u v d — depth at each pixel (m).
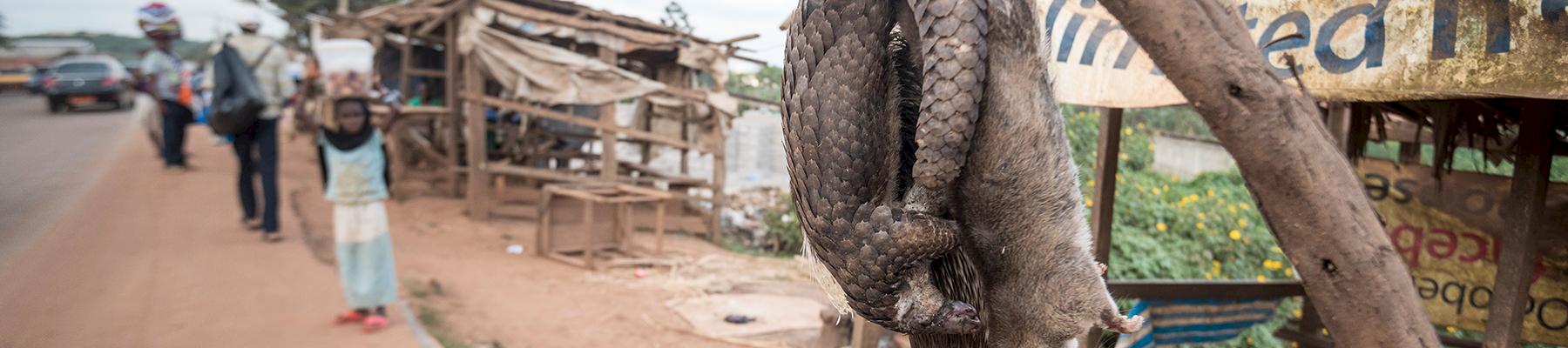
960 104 1.35
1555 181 5.05
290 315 6.35
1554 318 4.96
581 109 14.48
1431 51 3.01
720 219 11.91
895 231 1.45
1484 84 2.86
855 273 1.48
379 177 6.03
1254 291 5.11
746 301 8.17
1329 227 1.41
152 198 10.99
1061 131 1.61
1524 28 2.78
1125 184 9.72
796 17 1.50
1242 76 1.34
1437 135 4.86
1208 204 9.13
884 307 1.52
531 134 13.73
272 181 8.68
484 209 11.53
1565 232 4.91
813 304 8.16
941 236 1.50
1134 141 12.32
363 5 20.70
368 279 6.00
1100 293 1.67
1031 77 1.55
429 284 7.75
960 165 1.38
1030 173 1.58
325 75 5.75
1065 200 1.62
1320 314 1.53
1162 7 1.33
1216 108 1.37
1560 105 4.00
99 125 21.27
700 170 16.83
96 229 9.10
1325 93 3.35
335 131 5.81
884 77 1.50
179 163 13.41
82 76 25.38
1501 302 3.94
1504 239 3.95
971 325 1.59
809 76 1.46
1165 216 8.72
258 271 7.54
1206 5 1.34
